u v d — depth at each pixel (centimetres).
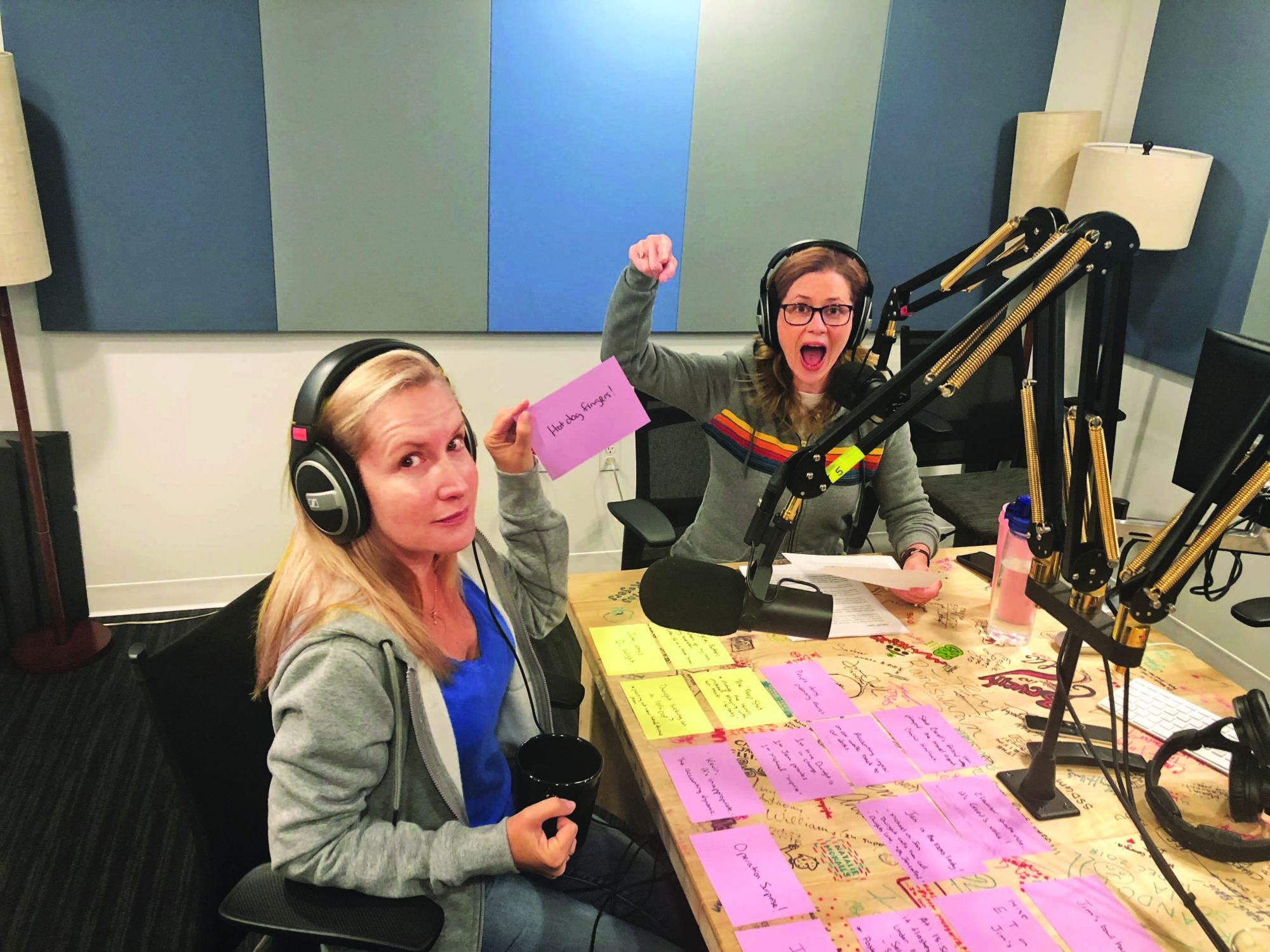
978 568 178
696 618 107
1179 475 184
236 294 269
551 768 119
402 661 107
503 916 116
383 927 100
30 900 181
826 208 304
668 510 227
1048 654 150
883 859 106
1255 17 265
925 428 271
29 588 268
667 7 270
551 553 144
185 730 112
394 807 109
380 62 257
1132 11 307
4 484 257
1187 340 297
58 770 218
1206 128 286
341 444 102
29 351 260
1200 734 117
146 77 244
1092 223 87
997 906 100
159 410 275
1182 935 98
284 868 101
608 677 139
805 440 179
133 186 252
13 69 214
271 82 251
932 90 300
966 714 134
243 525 292
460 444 109
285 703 101
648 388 184
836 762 122
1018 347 165
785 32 281
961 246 322
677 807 113
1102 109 319
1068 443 98
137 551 286
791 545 185
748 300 309
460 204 275
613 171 283
